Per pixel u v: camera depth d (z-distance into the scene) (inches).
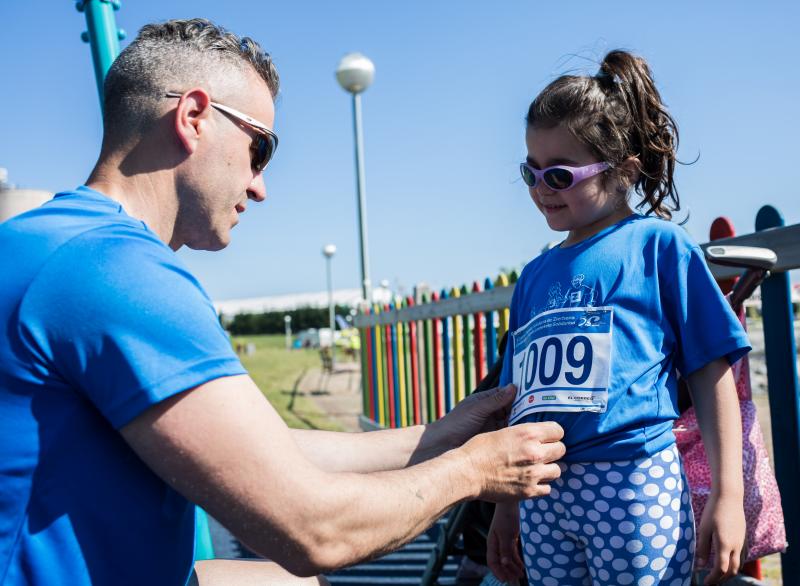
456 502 56.2
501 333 158.4
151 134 58.2
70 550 47.0
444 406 212.1
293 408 442.3
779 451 87.0
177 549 52.7
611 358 64.9
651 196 75.1
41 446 46.8
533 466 60.2
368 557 52.5
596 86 70.1
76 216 51.9
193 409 46.3
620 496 63.2
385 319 270.5
